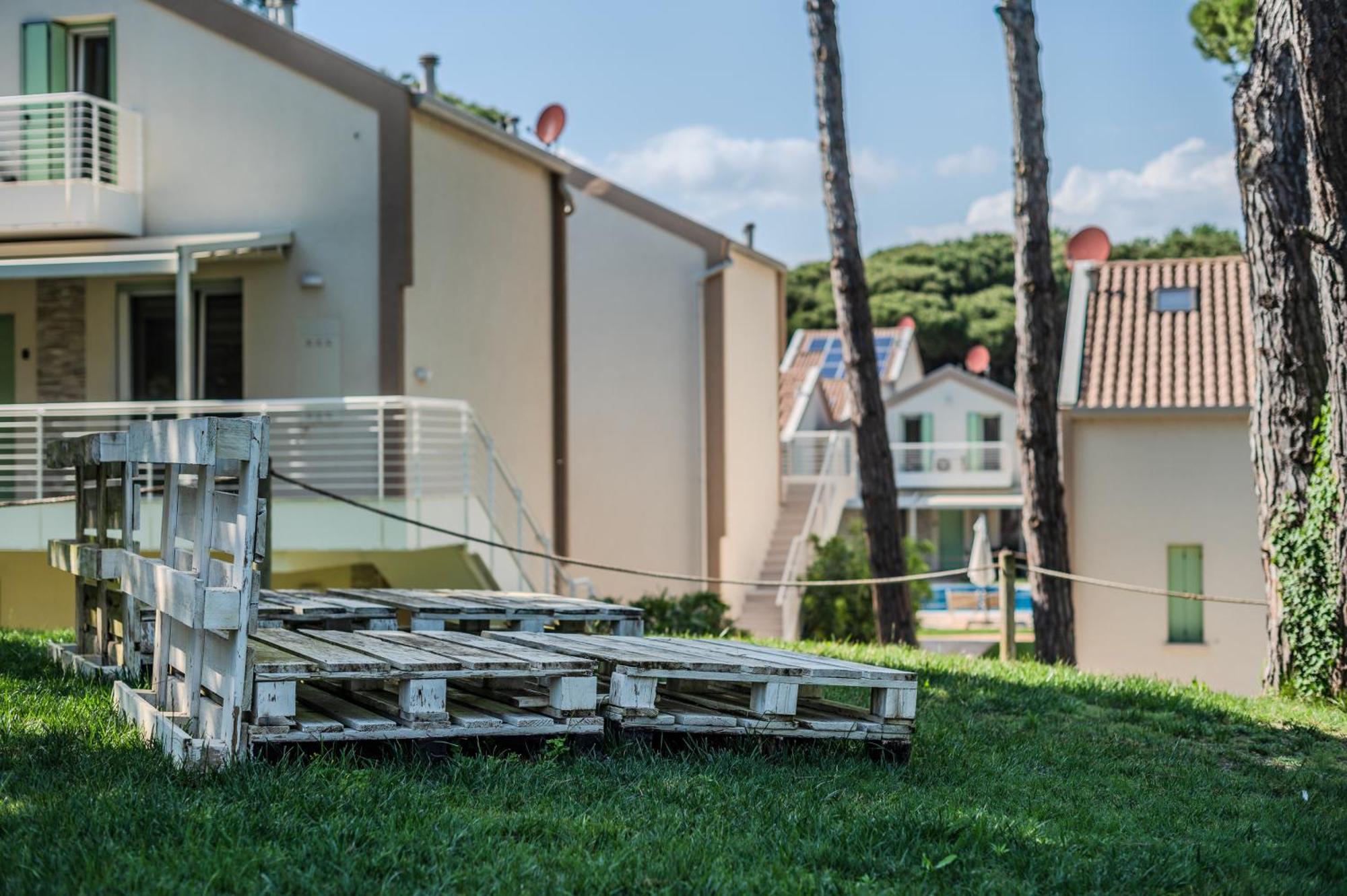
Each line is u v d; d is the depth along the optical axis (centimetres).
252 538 582
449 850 493
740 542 2725
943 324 6412
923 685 1024
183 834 494
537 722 643
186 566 670
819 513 3064
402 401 1505
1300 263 1163
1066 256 2566
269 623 866
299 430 1541
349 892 450
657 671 668
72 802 529
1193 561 2205
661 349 2580
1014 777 716
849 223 1839
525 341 1992
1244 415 2162
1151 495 2209
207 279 1727
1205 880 528
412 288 1684
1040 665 1220
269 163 1694
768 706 687
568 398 2494
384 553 1622
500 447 1911
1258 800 710
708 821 559
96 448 869
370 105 1664
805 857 514
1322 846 588
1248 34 2512
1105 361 2305
